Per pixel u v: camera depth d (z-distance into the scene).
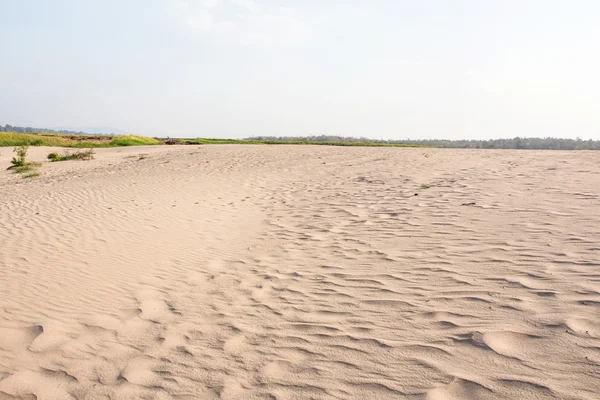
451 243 5.41
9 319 4.07
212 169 17.45
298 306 4.05
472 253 4.91
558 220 5.83
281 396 2.64
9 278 5.20
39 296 4.63
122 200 10.73
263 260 5.71
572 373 2.49
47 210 9.56
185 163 20.25
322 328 3.53
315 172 15.46
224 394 2.73
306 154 23.03
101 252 6.31
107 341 3.61
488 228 5.89
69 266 5.66
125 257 6.06
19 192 13.02
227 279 5.05
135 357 3.32
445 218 6.81
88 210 9.48
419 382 2.61
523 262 4.39
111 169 19.61
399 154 21.47
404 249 5.44
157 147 38.56
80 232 7.49
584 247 4.61
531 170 11.78
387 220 7.22
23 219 8.62
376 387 2.62
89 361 3.29
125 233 7.44
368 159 19.09
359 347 3.14
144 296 4.61
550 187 8.47
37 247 6.55
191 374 3.01
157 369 3.12
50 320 4.04
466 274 4.29
